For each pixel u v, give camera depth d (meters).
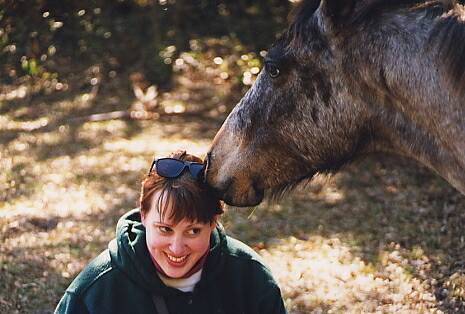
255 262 2.78
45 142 8.66
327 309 4.62
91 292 2.61
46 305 4.72
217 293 2.69
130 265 2.58
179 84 10.98
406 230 5.95
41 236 5.84
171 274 2.57
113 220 6.20
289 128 3.07
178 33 10.64
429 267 5.21
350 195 6.79
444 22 2.74
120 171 7.57
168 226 2.52
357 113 2.97
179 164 2.56
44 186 7.09
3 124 9.50
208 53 10.66
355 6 2.90
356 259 5.38
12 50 7.80
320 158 3.09
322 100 3.01
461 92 2.68
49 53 8.66
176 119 9.77
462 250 5.52
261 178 3.15
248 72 9.46
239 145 3.14
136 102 10.30
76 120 9.62
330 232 5.96
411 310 4.58
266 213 6.38
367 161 7.62
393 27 2.83
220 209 2.66
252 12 10.02
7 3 7.46
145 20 10.68
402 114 2.89
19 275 5.12
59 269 5.21
